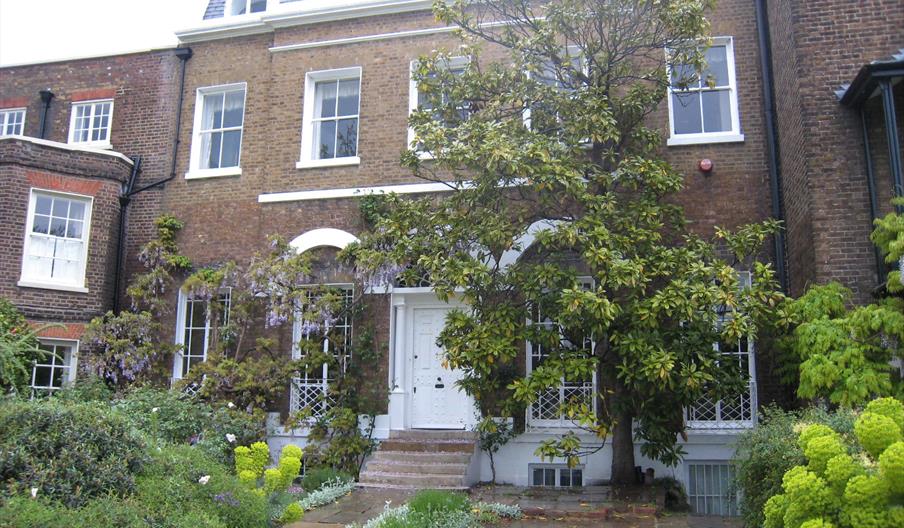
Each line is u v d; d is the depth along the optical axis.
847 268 9.80
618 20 10.12
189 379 12.27
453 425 12.30
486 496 9.95
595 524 8.43
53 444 6.10
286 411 12.72
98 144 15.27
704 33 10.31
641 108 10.62
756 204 11.74
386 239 11.85
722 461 11.01
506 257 12.07
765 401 11.08
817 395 8.92
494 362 9.48
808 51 10.38
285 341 13.05
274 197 13.70
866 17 10.31
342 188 13.46
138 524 5.61
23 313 12.88
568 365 8.90
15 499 5.21
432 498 8.50
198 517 6.15
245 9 15.60
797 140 10.62
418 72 10.88
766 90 11.94
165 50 15.21
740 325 8.60
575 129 9.78
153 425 8.85
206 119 14.99
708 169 11.85
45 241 13.49
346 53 14.02
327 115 14.22
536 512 8.90
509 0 10.70
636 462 11.16
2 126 16.14
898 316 8.24
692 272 8.94
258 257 12.84
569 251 11.31
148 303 13.85
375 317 12.70
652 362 8.45
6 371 8.10
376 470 11.07
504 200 10.03
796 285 10.96
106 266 13.99
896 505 4.43
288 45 14.27
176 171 14.57
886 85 9.23
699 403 11.29
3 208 13.02
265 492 7.54
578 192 9.34
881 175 9.96
